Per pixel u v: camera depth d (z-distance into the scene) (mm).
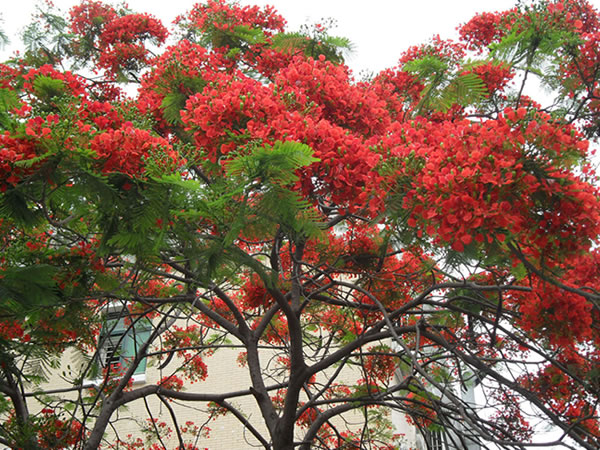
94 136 4340
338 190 4898
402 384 6805
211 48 8711
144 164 4398
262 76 8570
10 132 4242
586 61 7699
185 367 9992
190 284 5855
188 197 4328
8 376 7066
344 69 8305
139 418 12406
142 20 10227
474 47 9281
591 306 5344
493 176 3951
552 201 4156
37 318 5418
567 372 5688
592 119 8703
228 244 4207
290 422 6672
